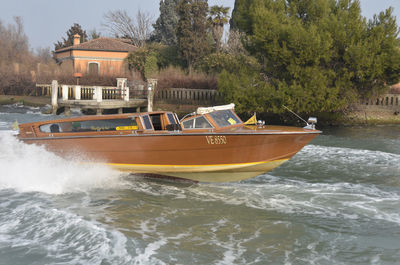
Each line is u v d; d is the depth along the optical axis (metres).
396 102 23.47
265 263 5.21
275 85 21.66
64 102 25.20
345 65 20.36
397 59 19.17
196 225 6.62
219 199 8.15
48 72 36.88
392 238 5.99
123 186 9.02
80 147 9.27
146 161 9.18
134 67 38.22
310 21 21.45
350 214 7.10
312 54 19.48
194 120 9.16
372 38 19.78
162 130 9.22
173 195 8.45
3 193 8.08
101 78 32.19
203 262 5.20
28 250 5.38
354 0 20.53
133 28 49.72
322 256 5.42
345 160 11.79
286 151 8.68
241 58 32.50
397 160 11.80
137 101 26.17
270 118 23.34
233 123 9.36
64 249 5.43
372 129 19.72
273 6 21.80
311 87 19.48
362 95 21.55
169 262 5.15
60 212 6.75
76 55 40.56
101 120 9.23
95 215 7.00
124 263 5.04
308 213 7.20
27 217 6.57
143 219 6.88
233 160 8.87
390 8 19.89
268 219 6.93
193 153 8.88
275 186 9.05
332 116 22.53
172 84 27.94
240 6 23.05
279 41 20.33
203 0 41.53
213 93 26.09
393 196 8.27
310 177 9.95
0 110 27.30
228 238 6.07
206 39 40.19
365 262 5.21
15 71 38.69
